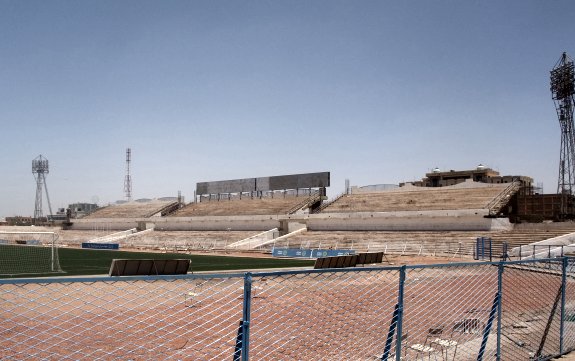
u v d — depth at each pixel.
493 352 9.47
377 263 32.91
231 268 36.88
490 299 12.71
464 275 15.23
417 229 59.00
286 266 39.19
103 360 9.44
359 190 78.00
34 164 135.50
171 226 89.06
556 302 9.89
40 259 47.53
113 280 5.11
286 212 76.00
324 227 68.19
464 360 9.06
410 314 11.84
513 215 60.62
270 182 88.25
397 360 7.12
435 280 14.72
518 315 11.80
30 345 10.15
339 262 29.53
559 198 63.41
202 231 82.19
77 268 37.47
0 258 49.00
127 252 61.72
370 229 63.22
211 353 10.23
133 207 106.44
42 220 135.38
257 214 79.12
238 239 71.62
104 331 11.67
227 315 13.59
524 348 9.88
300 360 8.84
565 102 61.44
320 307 10.00
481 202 59.47
